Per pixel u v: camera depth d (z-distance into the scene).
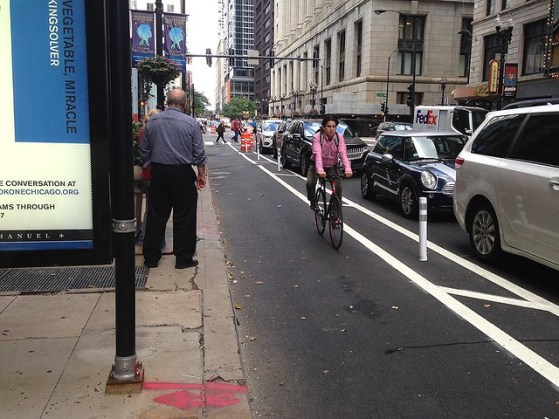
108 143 3.17
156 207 6.20
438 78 61.84
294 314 5.17
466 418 3.35
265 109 141.50
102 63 3.09
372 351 4.33
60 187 3.19
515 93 31.52
